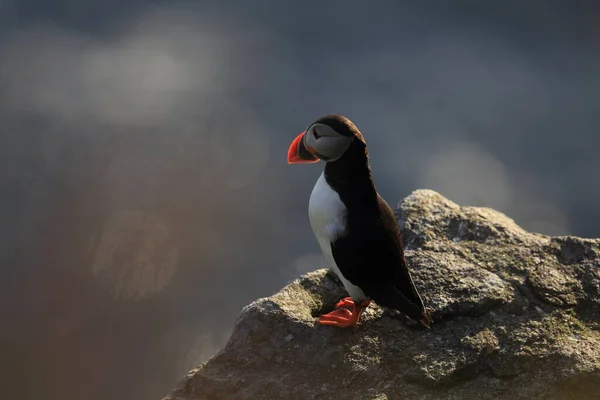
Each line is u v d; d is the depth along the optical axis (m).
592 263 7.31
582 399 6.16
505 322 6.79
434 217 7.97
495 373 6.40
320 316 6.90
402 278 6.38
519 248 7.55
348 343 6.61
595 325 6.79
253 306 6.96
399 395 6.24
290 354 6.60
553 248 7.51
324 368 6.46
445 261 7.36
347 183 6.35
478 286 7.04
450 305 6.85
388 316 6.85
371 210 6.34
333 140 6.24
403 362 6.46
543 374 6.34
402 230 7.84
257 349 6.67
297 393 6.31
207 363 6.68
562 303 6.93
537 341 6.59
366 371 6.40
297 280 7.31
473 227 7.82
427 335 6.69
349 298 7.04
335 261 6.41
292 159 6.58
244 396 6.35
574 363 6.34
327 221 6.37
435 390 6.29
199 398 6.40
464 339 6.59
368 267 6.26
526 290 7.06
